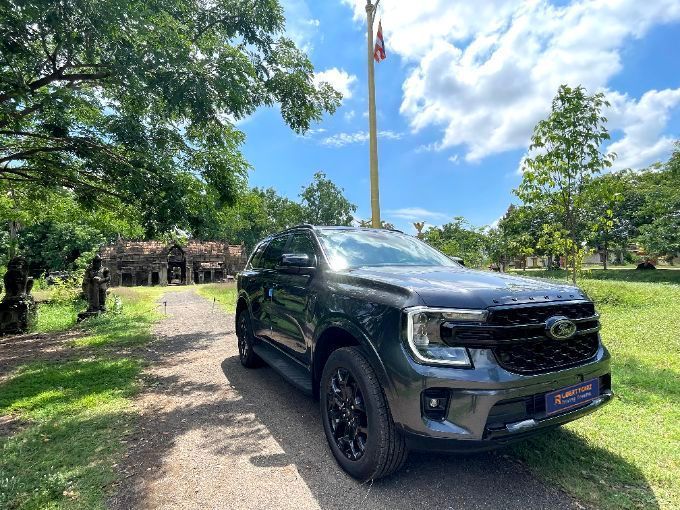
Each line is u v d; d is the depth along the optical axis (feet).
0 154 34.83
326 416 10.26
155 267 141.79
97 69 24.67
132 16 19.30
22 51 19.06
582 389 8.76
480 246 96.43
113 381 17.47
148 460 10.35
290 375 12.78
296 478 9.37
